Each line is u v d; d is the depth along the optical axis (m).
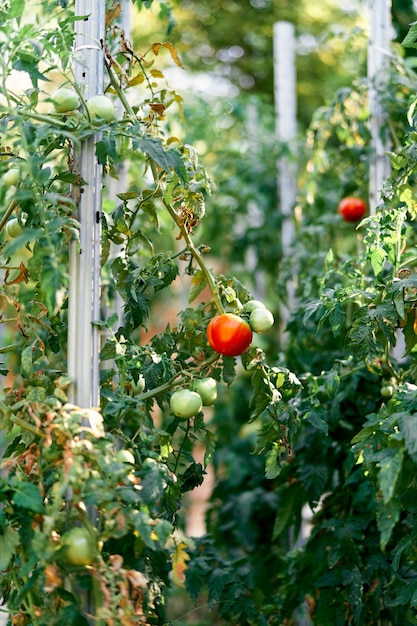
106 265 2.45
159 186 1.75
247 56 6.82
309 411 1.93
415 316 1.81
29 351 1.54
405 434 1.39
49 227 1.39
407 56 3.14
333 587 2.10
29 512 1.37
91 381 1.48
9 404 1.52
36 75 1.42
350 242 3.29
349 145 2.77
